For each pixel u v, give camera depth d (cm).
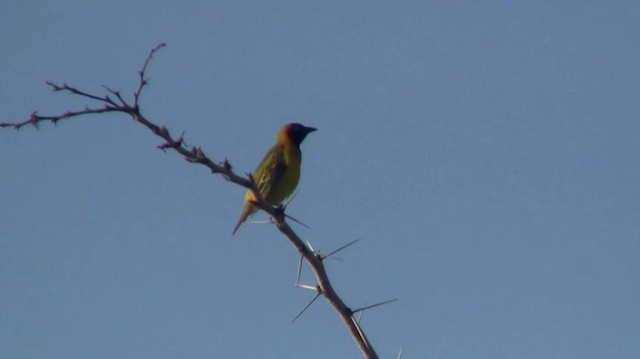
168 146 1116
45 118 1059
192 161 1145
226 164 1189
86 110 1070
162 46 1081
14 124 1061
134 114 1083
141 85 1081
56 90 1053
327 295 1217
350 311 1209
